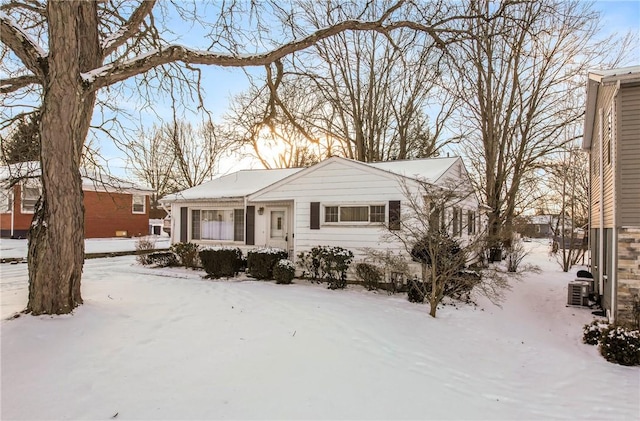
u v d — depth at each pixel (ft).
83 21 21.48
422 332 22.06
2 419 10.92
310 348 17.71
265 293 29.43
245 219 43.88
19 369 13.71
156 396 12.66
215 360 15.71
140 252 57.06
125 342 16.78
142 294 27.12
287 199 38.50
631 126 24.61
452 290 28.50
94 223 77.00
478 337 22.47
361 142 71.77
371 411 12.68
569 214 83.41
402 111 74.54
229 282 34.45
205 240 46.98
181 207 48.83
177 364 15.11
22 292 27.50
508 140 66.23
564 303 34.58
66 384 13.01
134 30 24.44
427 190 29.40
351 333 20.29
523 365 19.01
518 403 14.55
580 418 13.58
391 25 25.53
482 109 63.77
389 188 33.27
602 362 19.88
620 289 24.64
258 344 17.76
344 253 32.99
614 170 25.12
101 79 20.25
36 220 19.62
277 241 42.37
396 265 28.25
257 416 11.82
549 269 56.59
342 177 35.55
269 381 14.21
